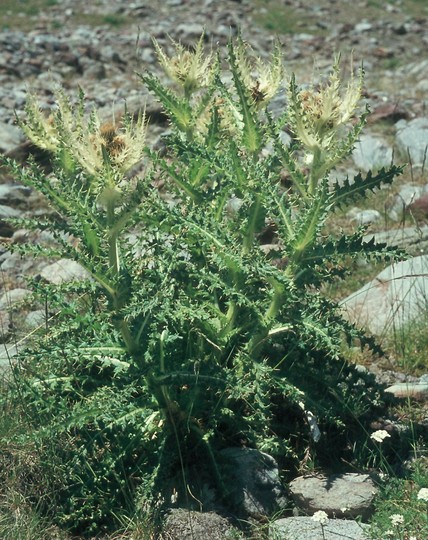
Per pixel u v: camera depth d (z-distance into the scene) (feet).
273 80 17.31
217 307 17.07
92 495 15.44
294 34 71.20
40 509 15.57
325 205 15.35
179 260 16.79
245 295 16.61
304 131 15.93
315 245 16.21
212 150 17.28
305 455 17.29
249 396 16.92
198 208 17.02
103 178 14.03
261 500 15.94
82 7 75.05
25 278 16.71
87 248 15.67
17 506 15.62
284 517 15.98
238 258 15.76
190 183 17.47
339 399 17.43
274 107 39.14
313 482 16.19
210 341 16.71
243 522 15.65
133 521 15.31
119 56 55.47
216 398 16.72
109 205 14.66
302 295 16.52
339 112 16.11
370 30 72.90
